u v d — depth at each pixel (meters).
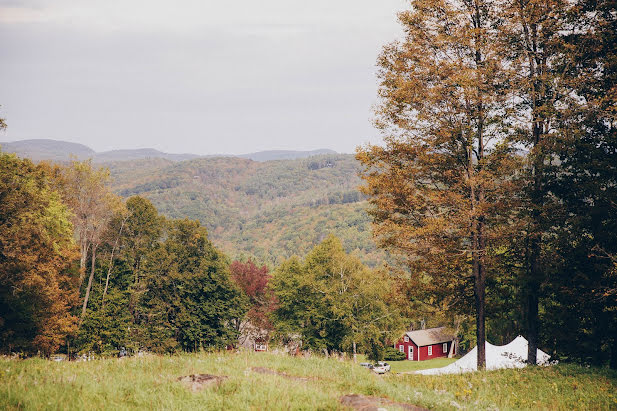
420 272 21.39
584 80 19.06
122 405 8.45
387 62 20.50
